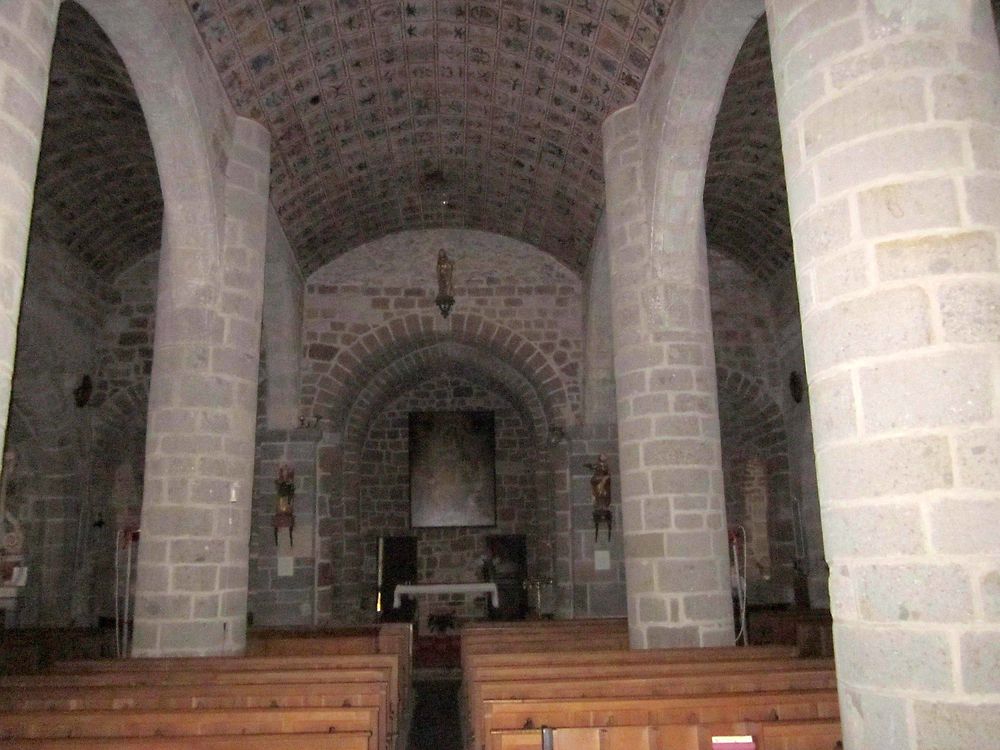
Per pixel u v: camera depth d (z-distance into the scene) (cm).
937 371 400
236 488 916
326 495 1628
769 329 1683
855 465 419
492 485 2072
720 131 1248
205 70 923
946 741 373
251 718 524
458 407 2128
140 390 1587
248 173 1019
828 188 452
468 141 1386
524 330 1705
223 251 966
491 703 530
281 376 1608
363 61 1133
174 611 857
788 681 621
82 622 1491
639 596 889
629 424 932
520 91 1202
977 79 439
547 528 1825
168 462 887
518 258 1738
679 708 534
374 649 1020
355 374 1688
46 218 1344
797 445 1577
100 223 1444
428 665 1628
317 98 1159
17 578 1359
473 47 1129
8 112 470
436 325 1698
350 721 527
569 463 1650
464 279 1716
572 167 1334
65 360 1470
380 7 1034
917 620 388
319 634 1141
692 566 873
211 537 882
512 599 1994
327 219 1532
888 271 421
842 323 434
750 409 1681
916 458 398
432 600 2011
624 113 1034
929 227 417
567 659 723
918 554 391
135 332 1608
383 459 2102
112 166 1302
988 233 414
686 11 824
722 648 758
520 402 2006
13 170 471
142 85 843
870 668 402
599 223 1444
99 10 762
